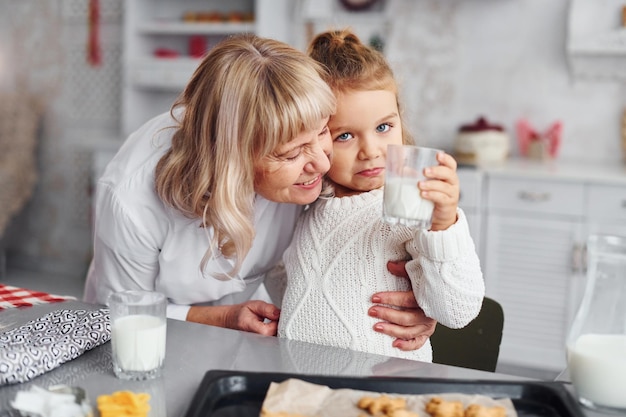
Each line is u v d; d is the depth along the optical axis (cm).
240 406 84
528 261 296
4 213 416
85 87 439
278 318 127
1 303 124
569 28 321
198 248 132
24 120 431
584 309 88
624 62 323
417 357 122
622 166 315
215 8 399
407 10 360
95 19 423
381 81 121
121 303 91
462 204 301
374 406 79
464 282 104
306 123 107
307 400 81
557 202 288
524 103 347
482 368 141
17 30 452
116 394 81
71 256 456
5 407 81
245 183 111
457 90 357
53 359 93
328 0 369
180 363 96
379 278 118
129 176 130
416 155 97
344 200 124
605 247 86
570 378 87
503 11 345
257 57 109
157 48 409
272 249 143
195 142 114
